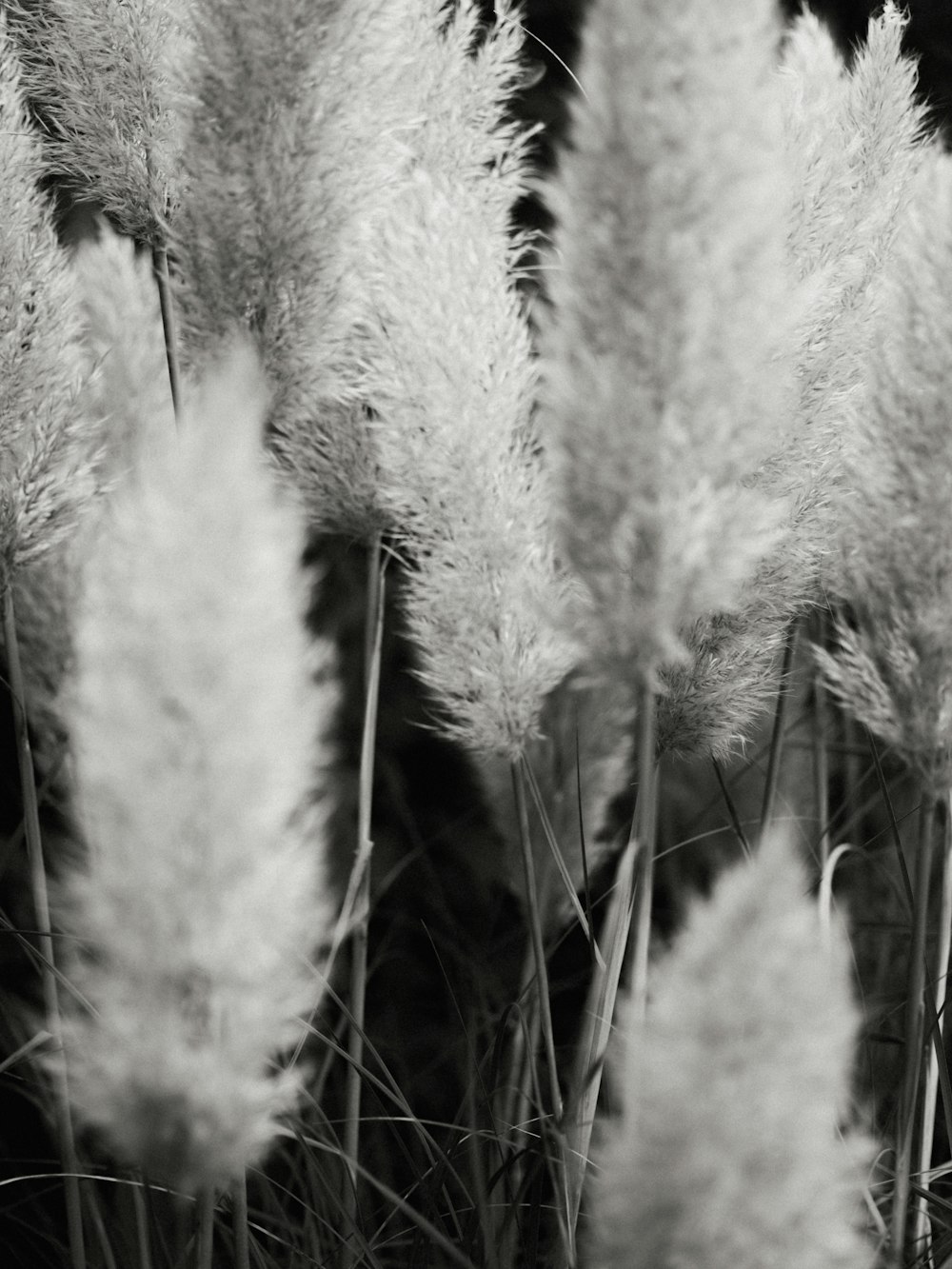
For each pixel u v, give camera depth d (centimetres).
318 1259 249
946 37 379
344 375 250
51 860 257
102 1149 251
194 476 185
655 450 206
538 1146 243
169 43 242
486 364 232
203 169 232
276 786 189
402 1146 246
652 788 243
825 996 185
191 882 188
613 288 205
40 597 252
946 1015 268
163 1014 190
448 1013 329
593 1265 190
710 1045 185
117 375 260
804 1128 186
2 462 232
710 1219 187
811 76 251
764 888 186
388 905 375
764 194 204
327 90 230
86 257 265
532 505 233
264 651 186
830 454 234
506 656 233
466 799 388
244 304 235
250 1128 193
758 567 234
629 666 213
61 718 248
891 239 246
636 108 202
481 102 255
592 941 240
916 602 212
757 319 206
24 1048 236
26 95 249
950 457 212
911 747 214
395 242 235
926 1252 234
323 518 258
